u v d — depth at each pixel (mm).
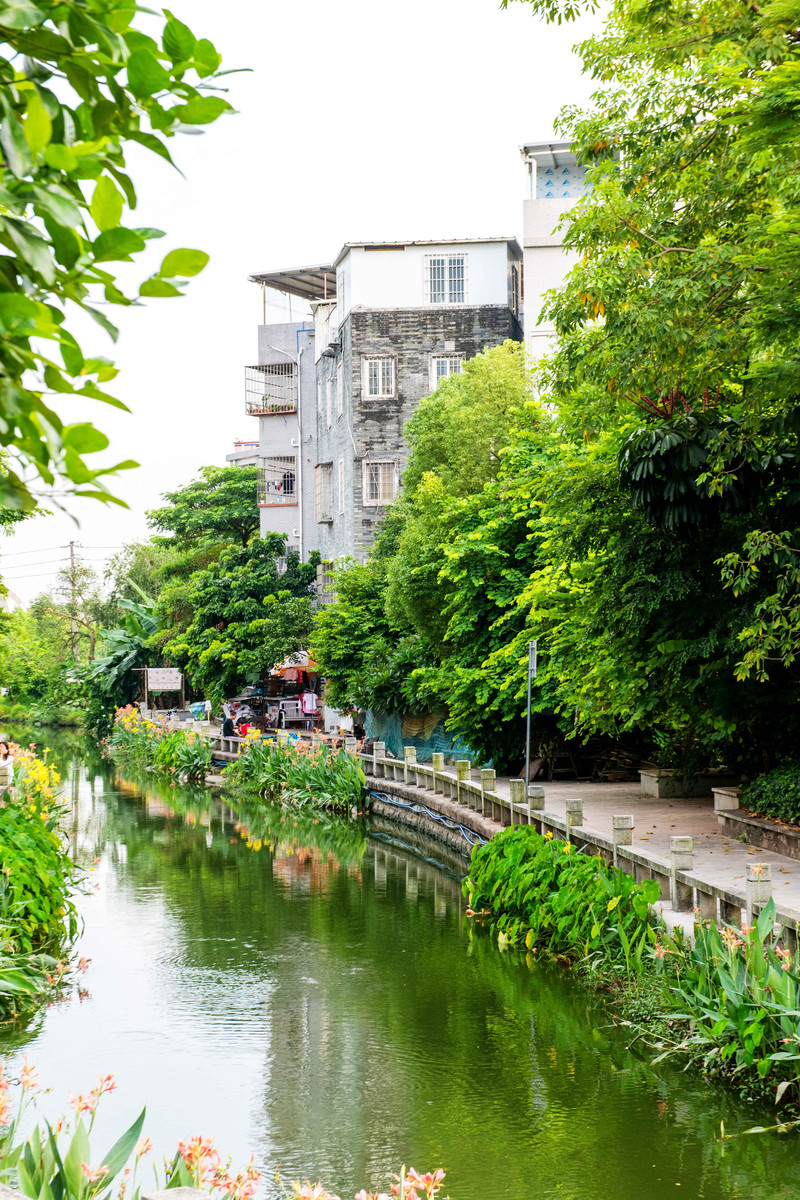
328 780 29438
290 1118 8711
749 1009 8555
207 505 59156
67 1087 9508
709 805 19422
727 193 12711
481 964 13234
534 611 18172
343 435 41969
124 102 1758
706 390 12984
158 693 59781
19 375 1624
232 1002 12062
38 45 1668
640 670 15250
